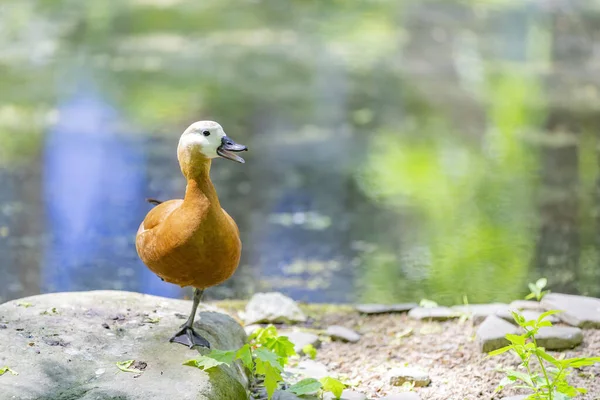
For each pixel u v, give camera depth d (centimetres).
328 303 932
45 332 611
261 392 631
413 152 1642
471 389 648
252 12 3294
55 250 1112
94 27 2912
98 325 632
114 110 1881
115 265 1066
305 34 2920
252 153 1612
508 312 776
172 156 1561
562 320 772
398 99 2086
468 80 2312
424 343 754
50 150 1576
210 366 564
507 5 3341
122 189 1369
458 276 1034
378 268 1059
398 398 623
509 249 1135
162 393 539
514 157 1609
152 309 675
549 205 1332
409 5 3409
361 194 1397
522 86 2234
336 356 732
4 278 1014
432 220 1261
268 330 712
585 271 1049
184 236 571
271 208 1314
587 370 675
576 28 2823
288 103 2006
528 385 616
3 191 1348
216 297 960
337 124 1847
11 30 2792
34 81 2145
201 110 1903
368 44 2778
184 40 2759
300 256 1112
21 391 530
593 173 1506
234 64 2434
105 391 537
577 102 2055
